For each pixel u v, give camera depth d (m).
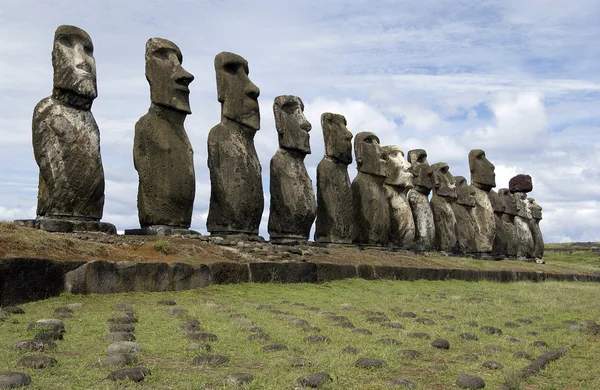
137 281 9.30
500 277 19.64
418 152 22.50
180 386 4.66
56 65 11.60
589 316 10.34
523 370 5.80
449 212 23.23
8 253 8.09
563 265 28.33
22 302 7.92
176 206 13.09
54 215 11.38
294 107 16.70
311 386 4.86
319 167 17.84
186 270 9.98
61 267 8.48
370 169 19.19
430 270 16.64
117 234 11.96
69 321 6.93
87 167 11.63
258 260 11.79
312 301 10.05
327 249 15.45
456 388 5.16
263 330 6.94
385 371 5.51
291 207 16.08
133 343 5.70
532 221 30.80
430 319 8.68
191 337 6.28
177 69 13.30
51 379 4.65
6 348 5.46
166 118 13.28
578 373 5.98
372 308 9.75
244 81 14.98
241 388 4.69
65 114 11.56
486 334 7.87
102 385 4.57
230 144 14.52
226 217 14.34
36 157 11.49
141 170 13.01
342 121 18.12
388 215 19.59
